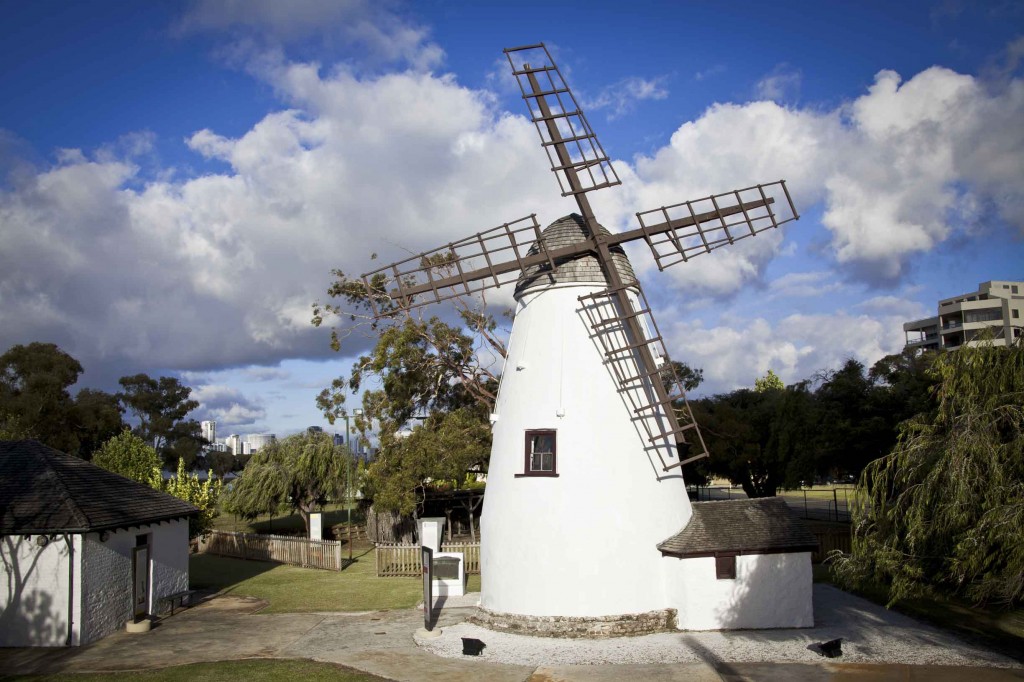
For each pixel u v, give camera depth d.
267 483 41.03
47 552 18.45
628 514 18.95
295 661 16.48
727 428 39.44
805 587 19.02
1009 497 12.05
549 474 19.08
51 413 59.03
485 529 20.34
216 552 36.16
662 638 17.95
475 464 35.34
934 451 13.94
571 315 20.31
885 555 13.88
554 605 18.45
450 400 40.03
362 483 41.75
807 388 39.22
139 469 30.86
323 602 23.50
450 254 21.12
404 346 34.50
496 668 15.77
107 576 19.52
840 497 60.19
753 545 18.83
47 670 15.97
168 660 16.73
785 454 37.25
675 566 18.97
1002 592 12.39
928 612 20.44
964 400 13.34
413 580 27.33
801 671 15.04
